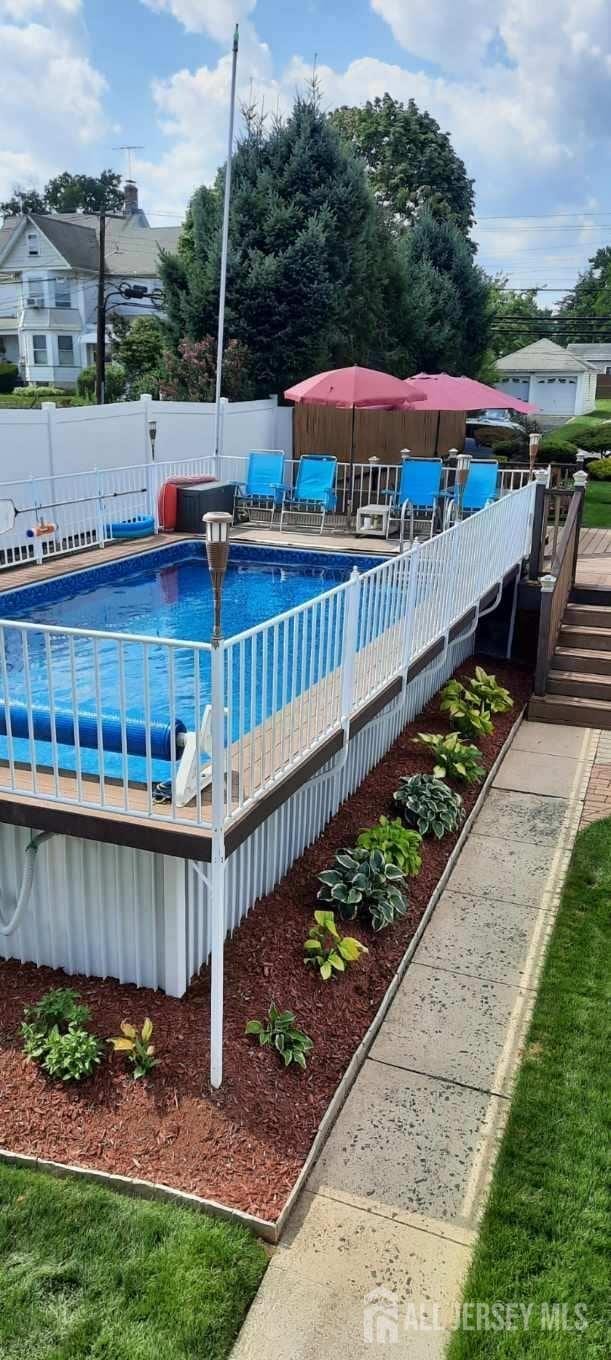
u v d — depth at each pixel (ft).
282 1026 13.48
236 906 15.78
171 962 14.02
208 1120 12.09
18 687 21.18
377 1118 12.75
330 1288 10.14
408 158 105.70
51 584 30.07
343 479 46.80
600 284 247.50
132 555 34.17
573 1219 10.94
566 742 27.25
